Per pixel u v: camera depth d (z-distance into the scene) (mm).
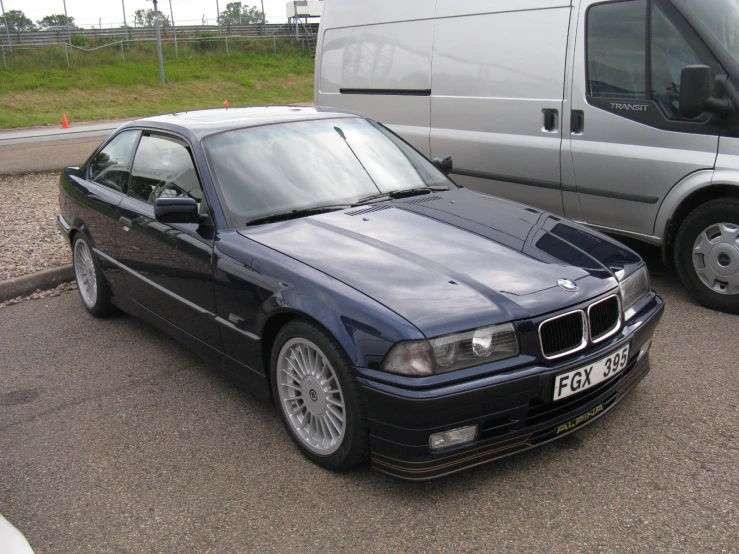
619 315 3197
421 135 6820
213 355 3822
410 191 4148
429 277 3025
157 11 33656
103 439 3582
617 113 5215
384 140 4535
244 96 34406
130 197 4520
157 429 3652
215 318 3658
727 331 4535
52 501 3076
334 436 3084
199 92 34062
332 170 4082
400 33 6902
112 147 5035
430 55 6598
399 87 6973
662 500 2852
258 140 4113
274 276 3219
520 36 5812
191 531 2822
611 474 3043
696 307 4992
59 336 5008
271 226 3619
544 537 2666
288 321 3270
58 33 38562
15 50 35312
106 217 4680
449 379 2703
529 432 2895
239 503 2986
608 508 2818
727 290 4820
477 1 6156
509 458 3201
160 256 4066
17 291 5949
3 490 3178
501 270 3115
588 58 5359
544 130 5738
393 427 2760
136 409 3881
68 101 29703
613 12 5168
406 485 3039
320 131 4340
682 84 4562
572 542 2631
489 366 2777
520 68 5840
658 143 5016
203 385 4141
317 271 3125
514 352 2828
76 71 34094
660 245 5215
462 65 6309
